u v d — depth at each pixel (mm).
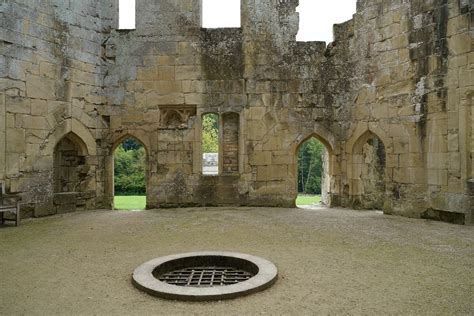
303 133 14297
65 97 12867
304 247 7934
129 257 7184
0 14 11148
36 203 11992
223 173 14398
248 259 6559
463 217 10539
